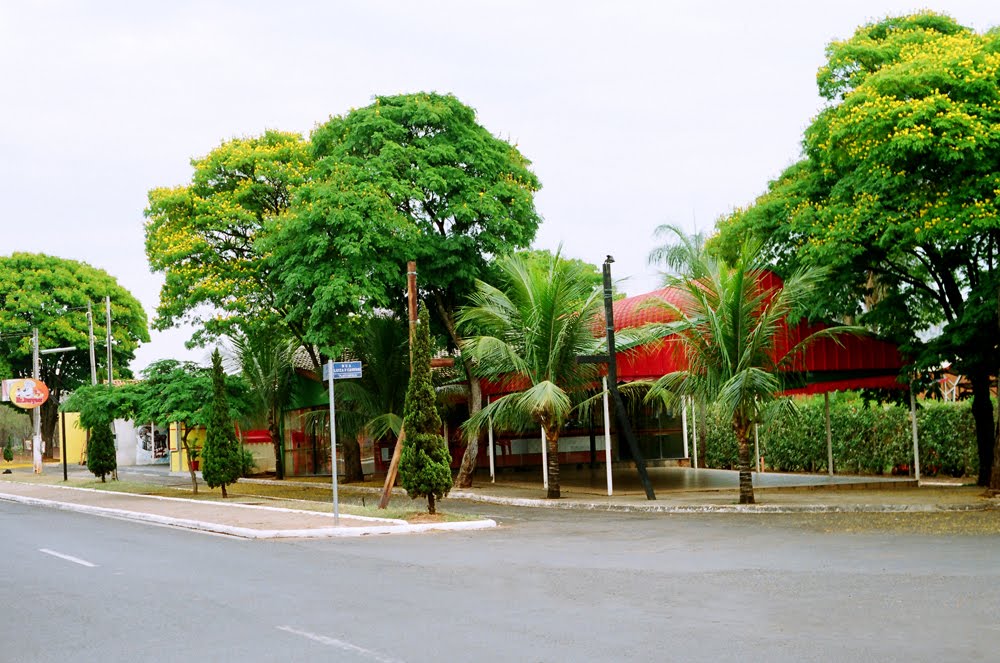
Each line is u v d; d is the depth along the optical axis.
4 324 62.12
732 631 8.30
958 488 26.14
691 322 22.97
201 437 44.34
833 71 24.80
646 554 13.95
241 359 39.72
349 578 11.98
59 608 10.35
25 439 85.38
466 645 7.96
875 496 23.62
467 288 30.88
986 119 20.72
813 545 14.58
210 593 11.06
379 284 29.05
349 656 7.69
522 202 30.66
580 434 39.03
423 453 19.81
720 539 15.81
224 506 24.23
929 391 29.11
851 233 22.59
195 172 35.34
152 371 31.42
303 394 39.75
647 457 39.41
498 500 26.19
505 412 26.22
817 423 34.62
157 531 19.39
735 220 28.31
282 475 40.41
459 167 30.41
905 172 21.97
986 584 10.49
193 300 34.88
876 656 7.33
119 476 44.59
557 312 25.67
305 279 28.94
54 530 19.98
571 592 10.52
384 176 29.05
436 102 30.56
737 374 22.03
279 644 8.21
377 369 34.44
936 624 8.46
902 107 20.89
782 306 22.64
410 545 15.79
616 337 26.91
